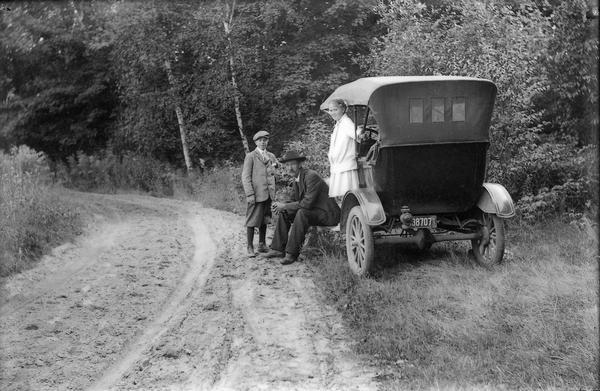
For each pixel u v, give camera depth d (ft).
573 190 33.99
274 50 63.93
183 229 42.34
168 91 68.18
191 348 19.65
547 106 39.37
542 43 36.19
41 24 77.51
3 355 19.51
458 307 21.44
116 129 84.07
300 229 29.48
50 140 87.35
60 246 35.60
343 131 28.32
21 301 25.46
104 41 76.84
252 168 31.81
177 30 67.82
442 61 35.40
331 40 59.21
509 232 31.35
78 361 18.97
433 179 25.23
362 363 17.81
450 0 41.78
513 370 16.39
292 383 16.66
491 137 33.24
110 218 48.65
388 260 28.25
